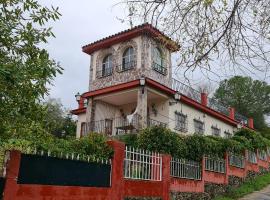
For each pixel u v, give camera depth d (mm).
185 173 14086
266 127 38719
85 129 20703
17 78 5496
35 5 6539
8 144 7809
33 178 7875
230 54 5293
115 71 20391
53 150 9078
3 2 6328
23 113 6070
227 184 17828
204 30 5340
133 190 10719
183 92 21438
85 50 22094
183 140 14867
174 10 5367
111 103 21891
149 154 11805
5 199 7258
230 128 27609
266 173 25297
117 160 10219
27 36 6262
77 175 8938
